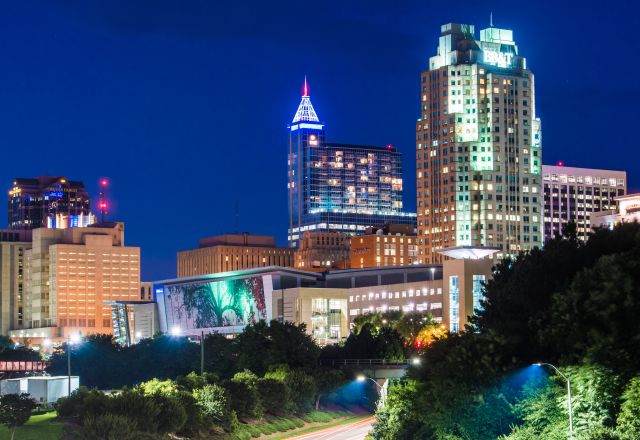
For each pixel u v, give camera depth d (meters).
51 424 186.38
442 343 154.50
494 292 175.00
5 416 179.00
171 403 193.25
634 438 119.06
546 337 140.88
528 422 138.00
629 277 133.25
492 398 143.00
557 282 153.25
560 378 133.75
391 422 171.00
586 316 136.12
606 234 160.62
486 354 144.25
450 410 144.50
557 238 163.75
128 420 181.25
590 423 126.06
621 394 127.44
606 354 128.75
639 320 131.88
